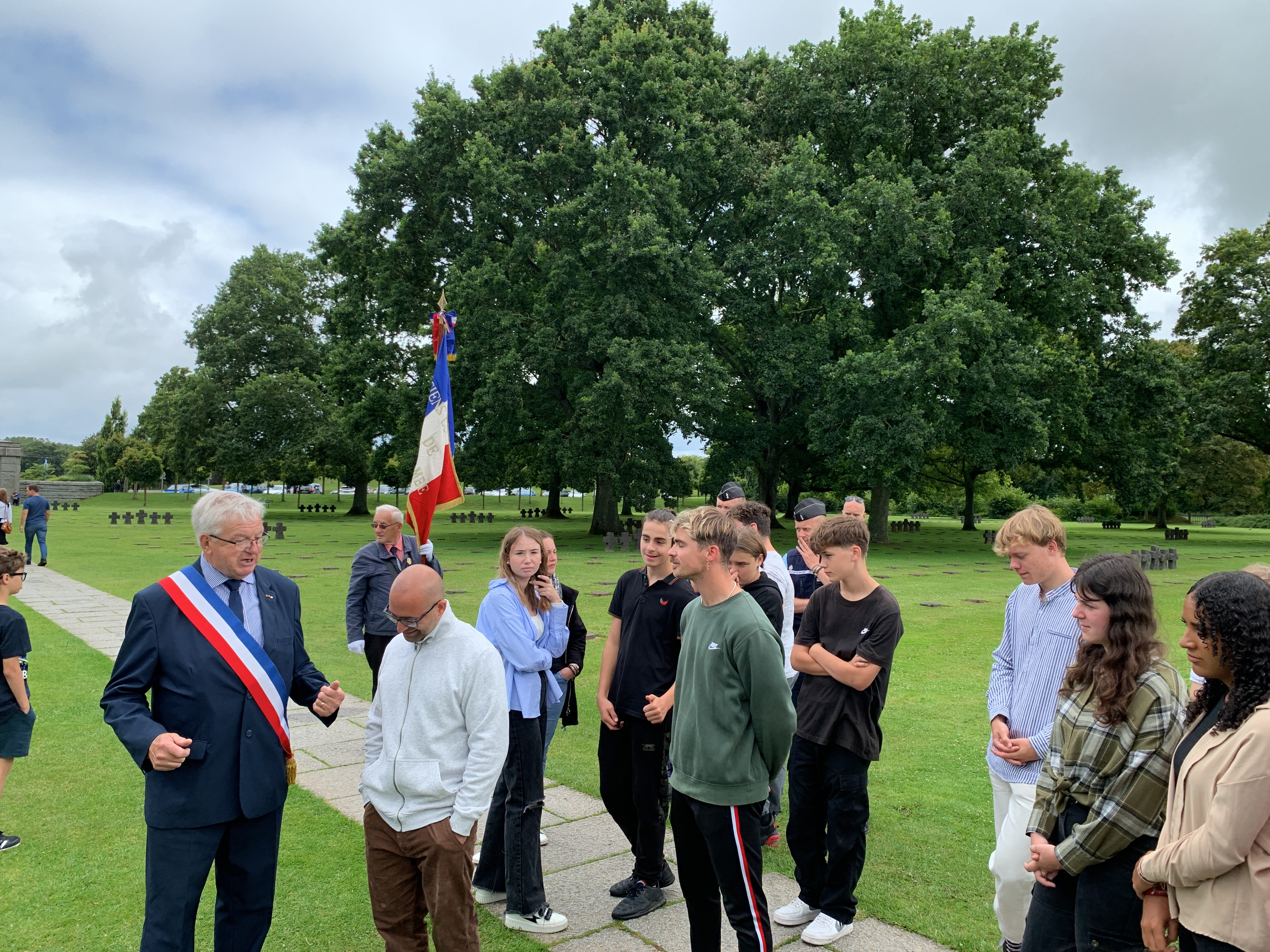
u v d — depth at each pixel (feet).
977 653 34.60
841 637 12.34
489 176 89.66
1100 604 8.43
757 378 106.63
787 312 103.96
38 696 25.52
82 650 32.24
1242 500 185.06
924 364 84.94
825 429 94.94
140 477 253.03
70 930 12.12
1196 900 6.94
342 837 15.58
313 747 21.63
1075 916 8.29
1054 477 144.97
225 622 9.79
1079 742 8.41
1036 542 10.75
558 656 13.44
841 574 12.48
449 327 24.35
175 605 9.68
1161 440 105.19
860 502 19.67
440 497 23.58
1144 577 8.46
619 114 92.94
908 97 97.55
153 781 9.49
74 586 52.11
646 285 88.94
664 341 89.04
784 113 102.27
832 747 12.21
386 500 262.26
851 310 93.81
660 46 95.81
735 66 111.14
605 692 13.69
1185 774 7.16
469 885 9.91
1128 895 7.86
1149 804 7.75
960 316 82.43
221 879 10.00
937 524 190.39
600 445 93.30
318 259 109.91
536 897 12.21
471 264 94.63
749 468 130.52
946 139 101.81
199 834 9.41
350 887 13.50
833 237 91.91
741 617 10.36
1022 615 11.22
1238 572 7.32
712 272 91.56
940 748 21.89
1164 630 8.57
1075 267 96.07
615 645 13.83
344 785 18.69
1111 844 7.83
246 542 9.76
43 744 20.97
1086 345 101.30
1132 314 102.17
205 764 9.45
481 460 98.58
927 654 34.27
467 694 9.91
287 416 168.66
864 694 12.12
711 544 10.50
